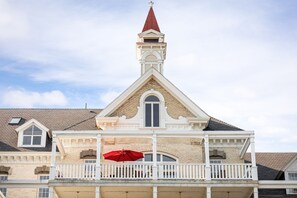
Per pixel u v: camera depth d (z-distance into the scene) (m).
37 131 35.31
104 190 30.61
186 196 31.92
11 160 34.22
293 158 34.72
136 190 30.73
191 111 33.91
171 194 31.55
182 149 33.22
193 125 33.47
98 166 29.73
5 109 40.38
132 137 32.41
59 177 29.67
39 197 33.97
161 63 38.31
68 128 35.28
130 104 34.09
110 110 33.69
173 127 33.59
